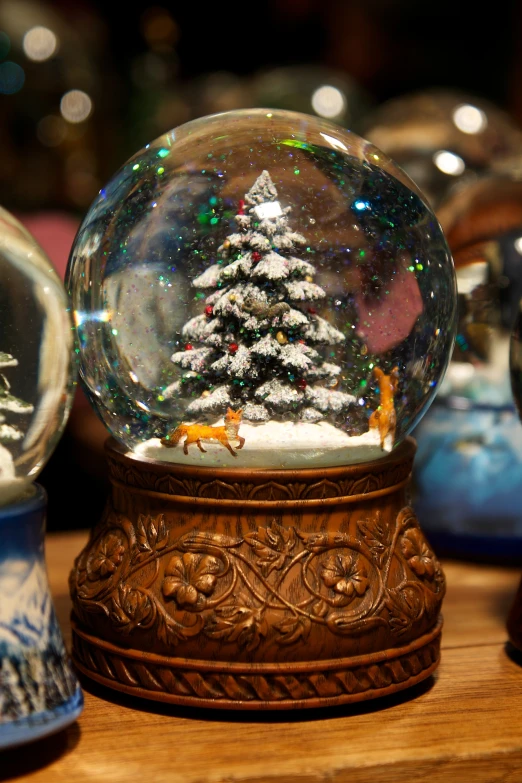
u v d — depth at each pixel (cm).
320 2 105
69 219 73
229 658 43
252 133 45
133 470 44
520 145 66
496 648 49
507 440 56
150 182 44
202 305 43
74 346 42
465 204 58
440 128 65
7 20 76
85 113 79
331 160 44
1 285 40
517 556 57
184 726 43
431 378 45
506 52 104
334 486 43
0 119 76
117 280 43
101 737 42
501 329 57
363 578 43
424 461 57
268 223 43
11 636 40
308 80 81
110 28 107
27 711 40
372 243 43
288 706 43
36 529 41
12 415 40
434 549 58
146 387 43
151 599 43
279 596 43
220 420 43
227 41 111
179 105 85
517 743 42
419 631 45
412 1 103
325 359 43
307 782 41
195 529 43
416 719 43
